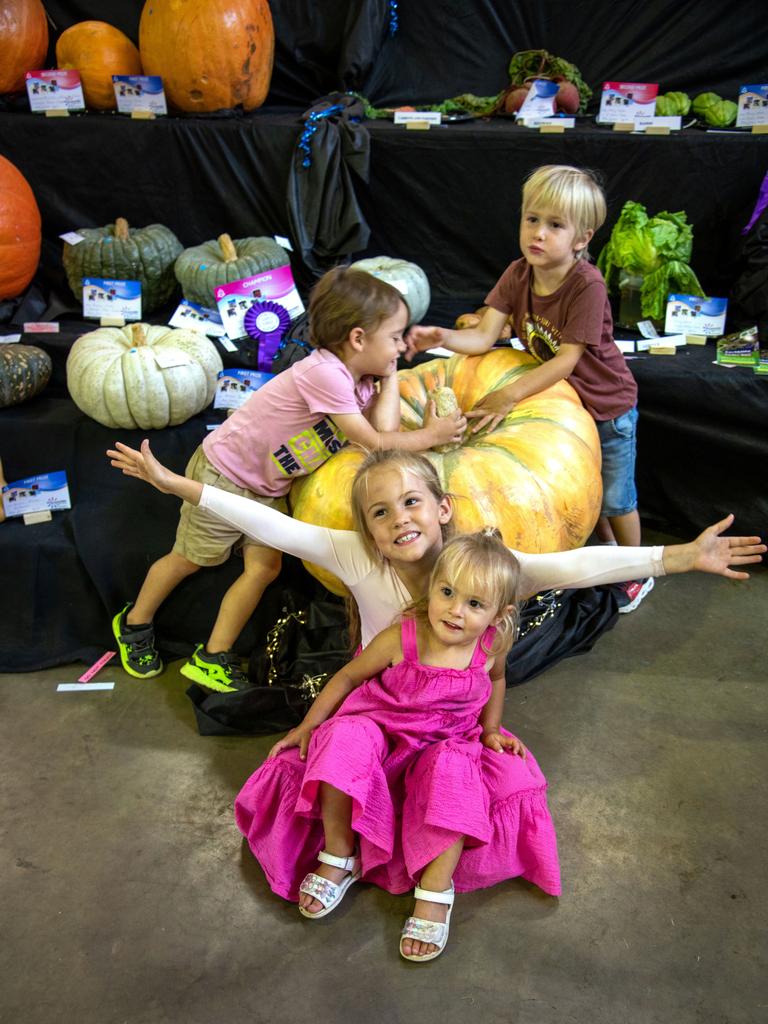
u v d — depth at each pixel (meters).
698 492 2.98
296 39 3.51
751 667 2.42
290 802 1.79
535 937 1.70
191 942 1.69
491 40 3.53
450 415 2.16
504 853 1.77
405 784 1.79
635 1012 1.56
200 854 1.88
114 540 2.47
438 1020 1.55
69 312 3.20
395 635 1.80
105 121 3.19
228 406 2.77
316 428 2.13
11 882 1.81
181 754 2.15
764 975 1.62
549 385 2.33
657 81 3.48
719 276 3.23
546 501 2.12
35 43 3.35
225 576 2.43
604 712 2.26
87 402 2.59
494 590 1.64
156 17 3.18
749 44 3.40
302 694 2.18
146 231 3.14
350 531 1.95
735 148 3.00
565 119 3.21
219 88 3.23
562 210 2.20
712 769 2.08
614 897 1.77
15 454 2.72
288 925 1.73
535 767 1.87
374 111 3.42
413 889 1.79
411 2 3.48
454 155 3.13
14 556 2.43
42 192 3.31
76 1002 1.58
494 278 3.38
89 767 2.11
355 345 2.00
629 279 3.05
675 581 2.79
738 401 2.76
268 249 3.04
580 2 3.42
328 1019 1.55
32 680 2.41
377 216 3.32
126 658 2.40
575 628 2.47
